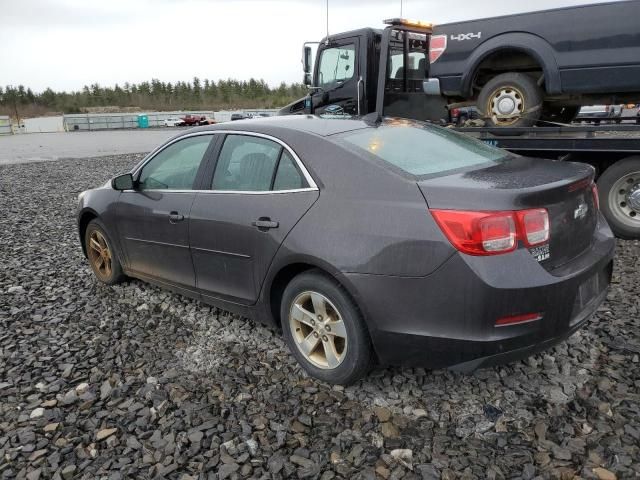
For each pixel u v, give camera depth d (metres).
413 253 2.71
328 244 2.97
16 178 14.62
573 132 6.01
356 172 3.05
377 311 2.84
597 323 3.89
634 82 5.89
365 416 2.92
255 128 3.68
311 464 2.57
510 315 2.59
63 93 139.75
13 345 3.95
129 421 2.97
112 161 19.44
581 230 3.03
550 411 2.91
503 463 2.53
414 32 8.27
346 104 8.38
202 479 2.51
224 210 3.61
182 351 3.77
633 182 5.89
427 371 3.35
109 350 3.83
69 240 7.22
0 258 6.38
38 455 2.71
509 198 2.62
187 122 65.88
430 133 3.77
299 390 3.20
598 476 2.41
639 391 3.04
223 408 3.04
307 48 8.79
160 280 4.40
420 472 2.49
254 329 4.06
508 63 6.98
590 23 6.02
